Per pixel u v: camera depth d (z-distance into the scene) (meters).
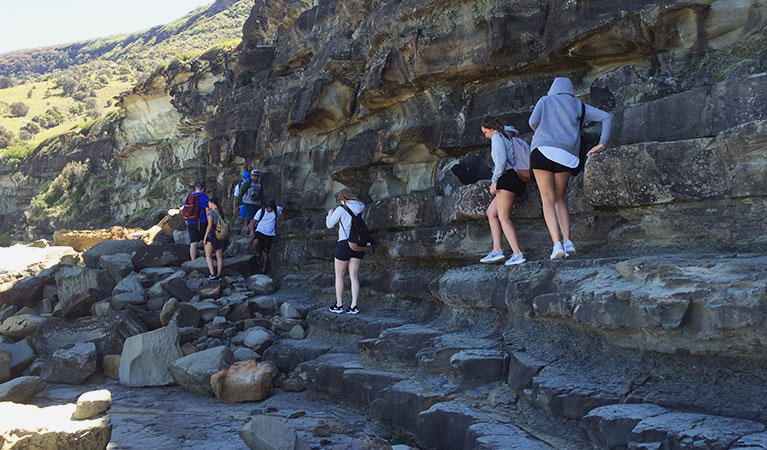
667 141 5.01
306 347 7.33
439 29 8.19
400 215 7.77
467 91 8.20
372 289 8.10
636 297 3.79
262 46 16.41
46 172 56.62
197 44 132.38
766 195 4.16
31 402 6.35
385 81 8.91
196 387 6.70
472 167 7.30
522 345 4.89
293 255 10.78
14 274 11.26
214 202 10.48
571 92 5.16
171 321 8.48
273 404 6.34
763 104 4.48
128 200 39.97
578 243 5.52
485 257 6.02
